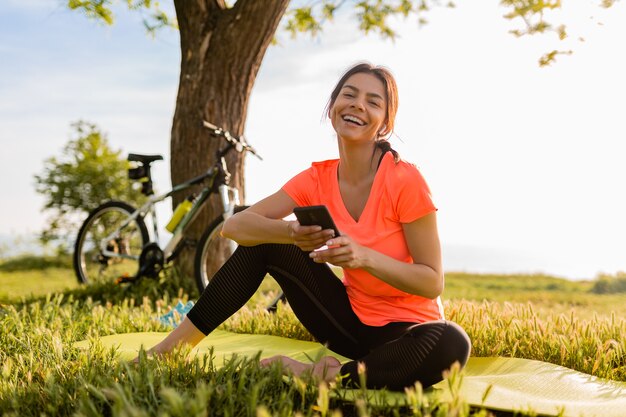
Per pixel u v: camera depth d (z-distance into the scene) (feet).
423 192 6.95
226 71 19.34
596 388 7.30
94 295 18.29
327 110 7.84
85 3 18.02
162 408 5.43
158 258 17.70
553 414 5.90
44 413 5.83
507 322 10.24
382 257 6.64
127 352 8.91
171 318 12.17
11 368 7.42
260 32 19.21
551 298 27.61
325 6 24.88
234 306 7.73
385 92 7.43
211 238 16.42
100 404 5.93
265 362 7.04
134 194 58.18
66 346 8.78
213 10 19.56
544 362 8.33
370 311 7.30
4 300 19.22
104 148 58.23
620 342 9.12
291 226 6.75
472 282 38.55
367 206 7.25
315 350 9.57
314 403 6.20
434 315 7.34
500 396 6.56
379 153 7.46
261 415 4.57
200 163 19.25
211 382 6.06
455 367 5.47
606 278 36.06
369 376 6.44
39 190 56.75
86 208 57.47
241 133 19.86
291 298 7.76
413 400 5.31
